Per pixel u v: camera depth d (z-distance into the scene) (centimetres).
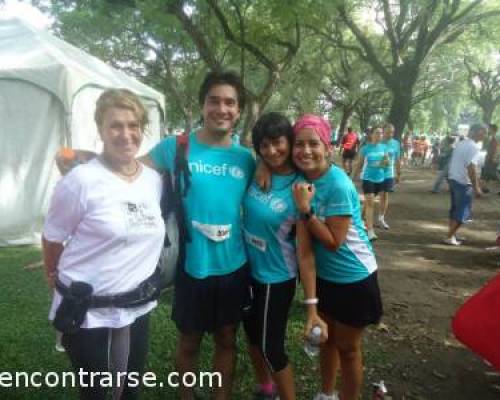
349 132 1953
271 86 1354
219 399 309
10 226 738
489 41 2159
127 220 228
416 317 500
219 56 1850
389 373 385
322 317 302
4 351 380
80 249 228
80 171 226
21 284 544
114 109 229
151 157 285
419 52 1609
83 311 226
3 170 729
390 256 743
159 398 330
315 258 292
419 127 5075
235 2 1284
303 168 272
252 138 277
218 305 287
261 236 282
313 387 355
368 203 837
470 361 409
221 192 275
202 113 284
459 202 807
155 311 466
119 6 1240
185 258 282
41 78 734
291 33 1561
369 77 3175
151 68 2691
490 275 655
